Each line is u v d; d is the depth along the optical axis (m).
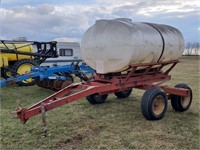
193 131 4.25
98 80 5.37
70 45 14.03
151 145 3.70
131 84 5.20
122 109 5.69
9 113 5.43
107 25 4.97
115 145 3.72
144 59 5.00
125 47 4.70
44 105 3.94
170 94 5.37
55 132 4.22
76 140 3.90
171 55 5.60
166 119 4.92
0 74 9.30
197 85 9.06
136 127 4.46
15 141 3.88
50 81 7.89
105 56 5.04
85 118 5.02
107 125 4.58
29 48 10.41
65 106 5.96
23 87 9.03
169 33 5.52
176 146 3.67
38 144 3.76
